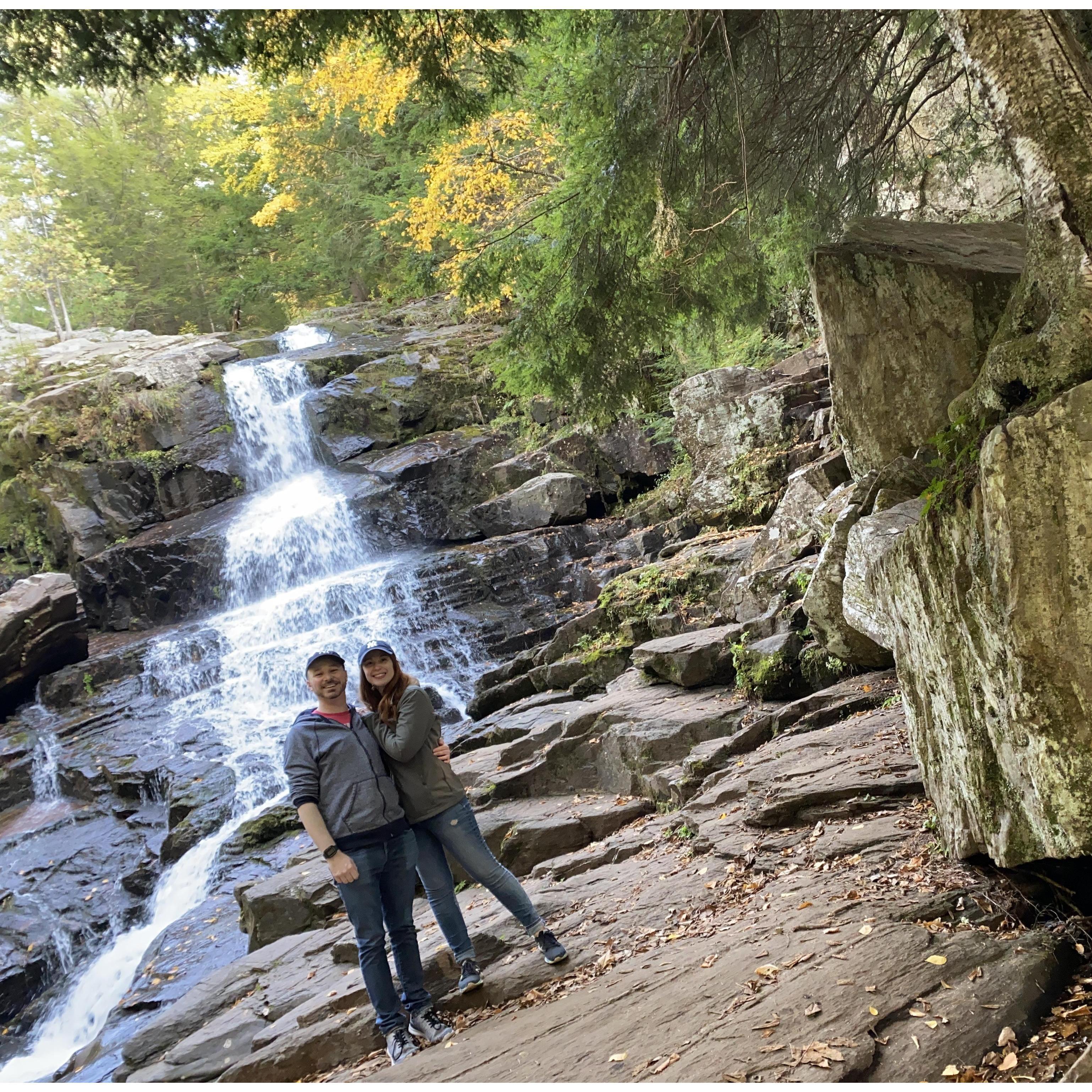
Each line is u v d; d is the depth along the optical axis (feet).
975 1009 9.04
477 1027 13.25
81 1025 33.14
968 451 10.53
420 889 22.70
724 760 21.83
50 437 69.56
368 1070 13.99
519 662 38.75
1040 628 9.27
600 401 27.78
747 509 39.99
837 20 22.24
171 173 118.52
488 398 71.00
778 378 42.04
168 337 88.33
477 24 19.69
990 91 10.28
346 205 84.69
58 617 54.19
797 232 28.91
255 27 17.53
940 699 11.70
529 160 51.19
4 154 103.40
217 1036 18.21
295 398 73.31
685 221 24.48
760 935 12.21
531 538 53.72
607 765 25.53
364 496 61.36
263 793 39.32
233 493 70.23
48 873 39.27
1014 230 22.35
